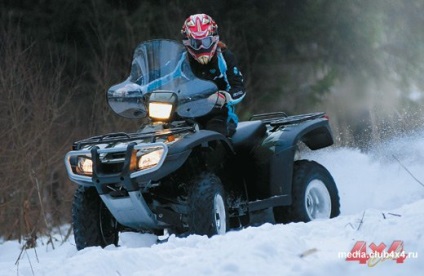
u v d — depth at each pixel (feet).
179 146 59.31
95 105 123.85
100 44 134.10
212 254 45.60
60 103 126.11
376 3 159.33
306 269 40.52
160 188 63.31
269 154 66.54
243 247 44.75
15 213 97.96
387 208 78.02
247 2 147.74
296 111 150.10
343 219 56.34
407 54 164.14
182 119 64.03
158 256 47.83
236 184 66.54
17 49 114.93
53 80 120.16
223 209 61.11
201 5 145.38
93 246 60.59
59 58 130.72
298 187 67.51
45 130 102.12
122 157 60.70
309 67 152.25
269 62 148.77
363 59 157.89
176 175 63.21
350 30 156.56
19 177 97.30
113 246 61.62
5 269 59.06
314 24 152.46
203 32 63.87
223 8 146.72
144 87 64.34
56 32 139.95
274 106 148.77
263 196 66.64
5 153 100.58
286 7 150.92
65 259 53.52
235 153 65.72
